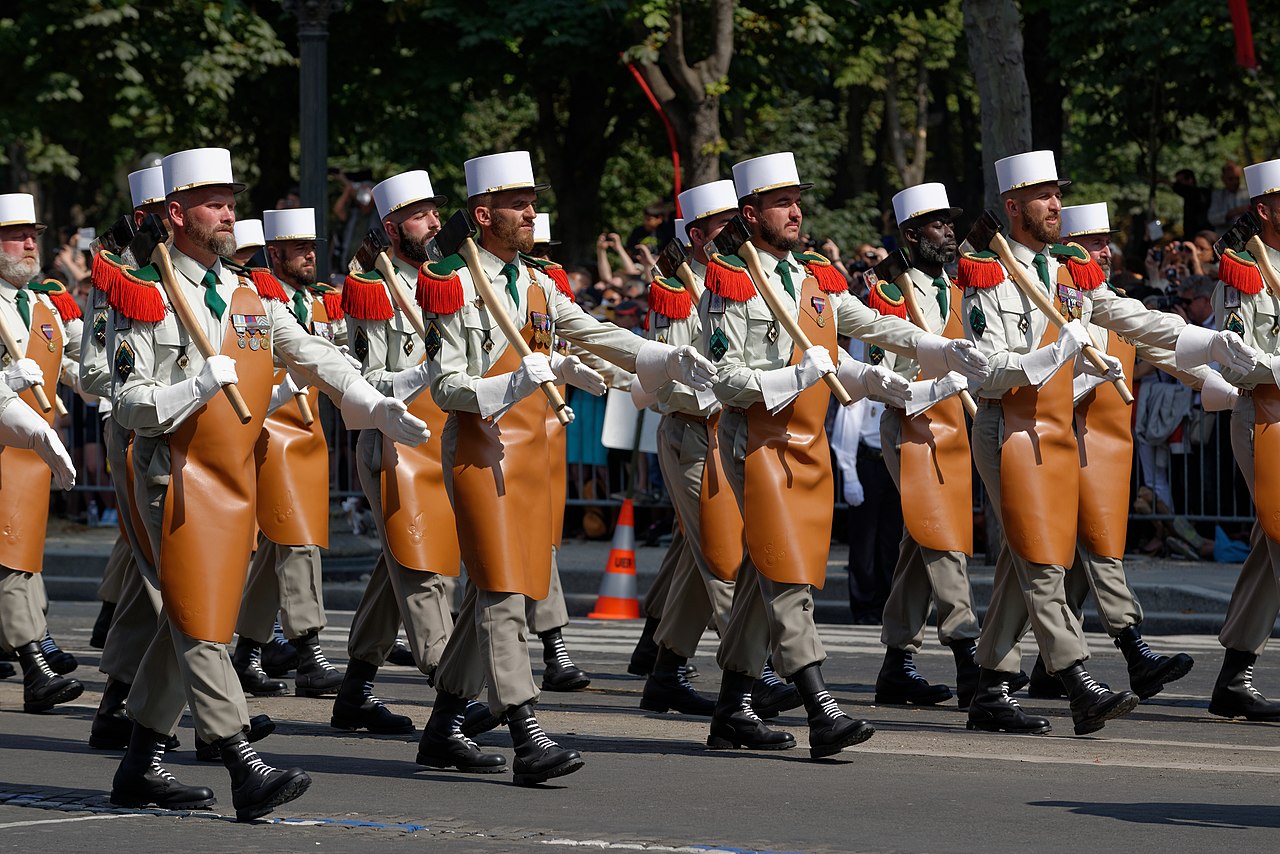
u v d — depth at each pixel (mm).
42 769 17172
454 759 16922
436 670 17453
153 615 17969
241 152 69500
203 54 56062
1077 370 19750
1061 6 53344
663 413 20328
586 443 36375
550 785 16203
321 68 33188
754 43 53938
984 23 32594
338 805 15250
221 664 14492
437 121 58125
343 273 41375
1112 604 20812
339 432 37062
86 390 14883
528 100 72938
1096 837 13867
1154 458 33156
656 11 41750
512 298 16375
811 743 17125
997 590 19500
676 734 19297
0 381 15875
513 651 16094
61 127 60750
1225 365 19391
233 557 14531
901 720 20406
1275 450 19750
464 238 16031
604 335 16984
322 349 15500
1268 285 19672
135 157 66750
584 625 29578
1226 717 20484
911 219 21625
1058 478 18969
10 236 22203
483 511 15977
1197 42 52469
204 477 14508
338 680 22531
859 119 79062
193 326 14539
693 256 21000
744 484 17281
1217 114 56875
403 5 53438
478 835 14000
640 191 77188
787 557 17016
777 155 17500
